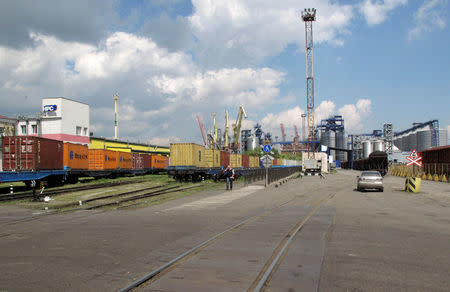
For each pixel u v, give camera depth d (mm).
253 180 34375
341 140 194500
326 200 19062
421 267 6113
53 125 48344
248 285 5180
